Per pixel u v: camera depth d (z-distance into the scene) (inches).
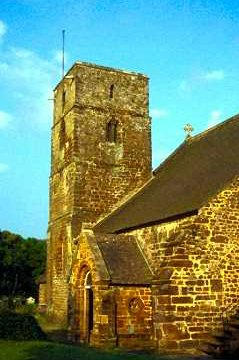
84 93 1414.9
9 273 3186.5
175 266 826.8
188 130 1454.2
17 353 640.4
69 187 1365.7
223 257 860.0
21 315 803.4
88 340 995.9
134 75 1502.2
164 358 684.1
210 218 863.7
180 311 814.5
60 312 1342.3
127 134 1449.3
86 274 1031.6
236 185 892.6
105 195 1370.6
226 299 846.5
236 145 1055.6
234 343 776.3
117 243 1056.8
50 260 1471.5
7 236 3260.3
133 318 942.4
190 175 1123.3
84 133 1386.6
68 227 1321.4
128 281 954.1
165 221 983.6
